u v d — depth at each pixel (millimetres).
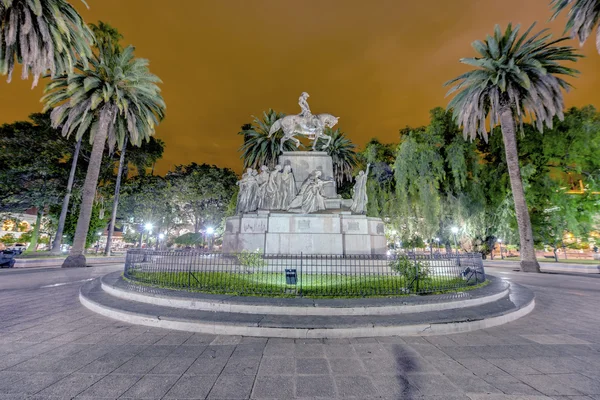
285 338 5301
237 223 14492
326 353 4605
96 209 32562
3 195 26547
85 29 14523
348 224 14062
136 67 21047
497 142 27062
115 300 7410
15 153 26719
